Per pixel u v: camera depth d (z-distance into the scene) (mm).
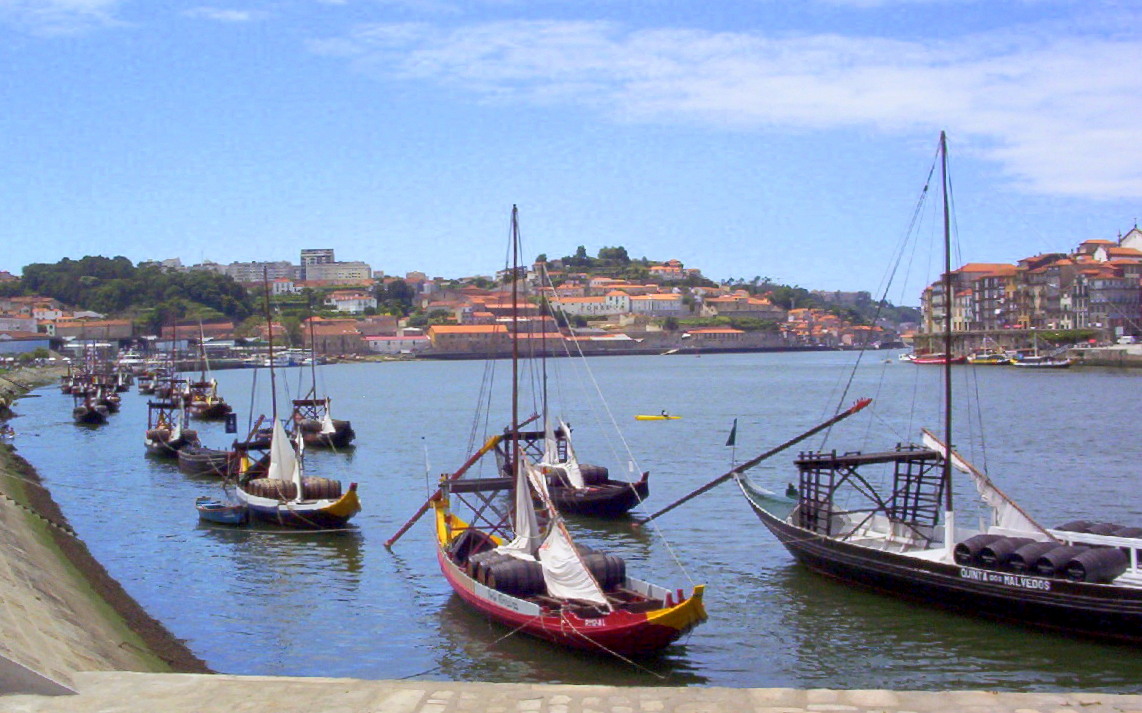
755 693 20312
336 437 114188
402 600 46688
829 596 46000
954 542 46656
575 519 64812
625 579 40312
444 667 37469
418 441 119375
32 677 20641
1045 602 38938
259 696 20375
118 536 62344
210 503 68500
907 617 42594
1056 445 101625
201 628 43000
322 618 44094
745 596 46406
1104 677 35469
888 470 83562
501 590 40750
